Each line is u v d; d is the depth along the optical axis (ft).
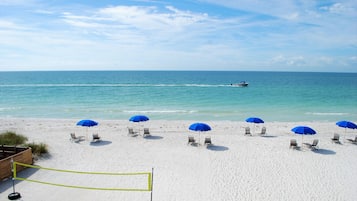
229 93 154.30
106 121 73.87
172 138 55.93
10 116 85.10
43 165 39.34
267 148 49.39
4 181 33.30
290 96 138.82
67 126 66.80
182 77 416.87
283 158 44.01
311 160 43.27
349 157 44.91
